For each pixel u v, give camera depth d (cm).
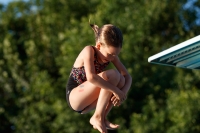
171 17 2273
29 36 2542
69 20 2398
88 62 686
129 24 2191
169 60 867
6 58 2381
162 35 2302
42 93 2156
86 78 722
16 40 2622
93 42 2098
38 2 2525
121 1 2231
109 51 686
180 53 823
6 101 2414
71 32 2166
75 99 716
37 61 2358
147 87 2144
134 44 2162
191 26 2369
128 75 739
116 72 692
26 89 2325
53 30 2403
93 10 2416
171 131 1944
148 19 2197
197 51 817
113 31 685
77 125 2070
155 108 2045
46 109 2141
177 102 1988
